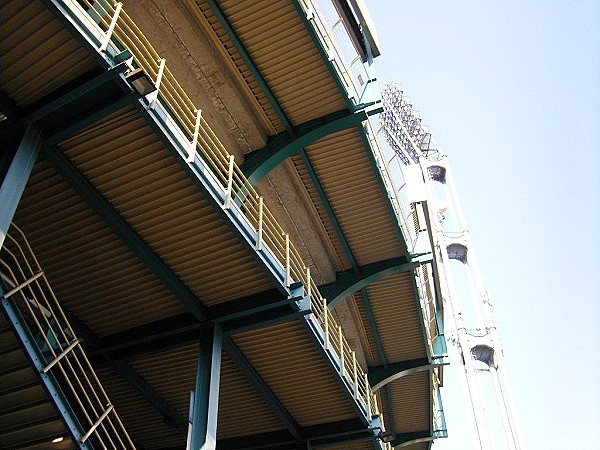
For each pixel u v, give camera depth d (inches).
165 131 388.2
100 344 568.4
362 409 672.4
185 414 696.4
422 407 1139.3
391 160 839.7
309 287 555.5
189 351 591.2
